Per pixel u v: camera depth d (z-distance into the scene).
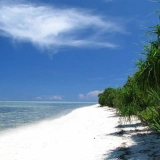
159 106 7.61
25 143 13.63
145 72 7.80
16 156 10.43
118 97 13.41
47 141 13.77
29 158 9.95
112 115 30.39
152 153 9.13
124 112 12.38
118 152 9.77
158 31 7.48
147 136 12.62
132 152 9.56
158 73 7.42
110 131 15.80
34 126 23.52
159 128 6.91
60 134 16.28
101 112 39.47
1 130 20.64
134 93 11.90
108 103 53.16
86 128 18.50
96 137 13.76
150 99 10.62
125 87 12.63
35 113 49.09
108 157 9.13
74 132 16.70
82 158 9.29
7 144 13.59
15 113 49.34
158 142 11.00
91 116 31.69
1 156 10.53
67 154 10.14
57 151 10.87
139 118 11.81
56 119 31.67
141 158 8.59
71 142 12.83
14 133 18.55
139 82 8.16
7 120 31.14
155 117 7.77
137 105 11.80
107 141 12.26
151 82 7.76
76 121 25.78
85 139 13.40
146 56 7.73
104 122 22.09
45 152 10.86
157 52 7.35
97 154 9.73
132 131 14.74
